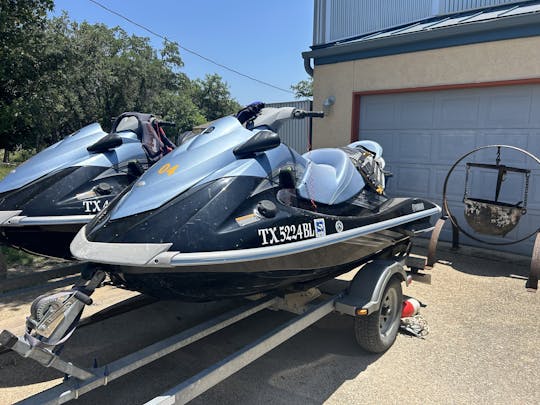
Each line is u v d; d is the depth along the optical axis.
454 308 4.77
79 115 26.31
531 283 5.21
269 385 3.25
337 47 8.21
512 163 6.80
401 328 4.18
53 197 3.99
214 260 2.40
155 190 2.69
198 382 2.40
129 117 5.00
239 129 3.11
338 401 3.07
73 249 2.57
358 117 8.37
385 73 7.80
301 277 3.16
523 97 6.60
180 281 2.62
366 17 8.60
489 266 6.25
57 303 2.19
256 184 2.81
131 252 2.38
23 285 3.77
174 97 32.22
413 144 7.78
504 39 6.52
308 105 11.71
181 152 3.02
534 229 6.70
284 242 2.76
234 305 4.45
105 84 27.23
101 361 3.53
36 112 9.90
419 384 3.30
